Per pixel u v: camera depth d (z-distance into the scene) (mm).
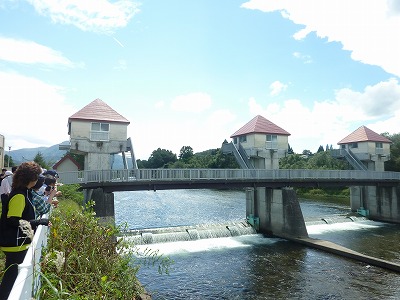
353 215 42125
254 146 36438
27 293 2775
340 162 70500
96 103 28797
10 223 3930
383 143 48500
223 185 28344
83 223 7035
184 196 59656
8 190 8078
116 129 27688
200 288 16375
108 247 7074
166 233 25781
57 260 5000
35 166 4430
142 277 17453
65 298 4398
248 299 15125
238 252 23547
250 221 32906
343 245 27156
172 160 122375
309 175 33125
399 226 37125
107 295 5527
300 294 15773
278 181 30531
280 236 29375
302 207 48938
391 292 16062
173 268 19250
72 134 26109
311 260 21672
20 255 3922
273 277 18172
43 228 5121
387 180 39344
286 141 38344
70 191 19672
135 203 48531
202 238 26922
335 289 16422
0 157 31172
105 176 23062
